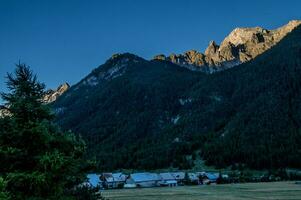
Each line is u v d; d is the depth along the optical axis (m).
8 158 18.75
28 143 19.31
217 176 181.38
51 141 19.88
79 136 22.06
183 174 187.00
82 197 26.23
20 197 17.86
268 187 117.88
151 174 184.25
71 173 20.59
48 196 18.97
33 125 19.17
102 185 167.38
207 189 124.12
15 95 20.20
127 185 171.50
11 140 19.28
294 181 152.12
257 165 196.25
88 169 22.22
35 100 20.44
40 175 17.77
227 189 118.25
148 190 131.75
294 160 191.50
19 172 18.22
